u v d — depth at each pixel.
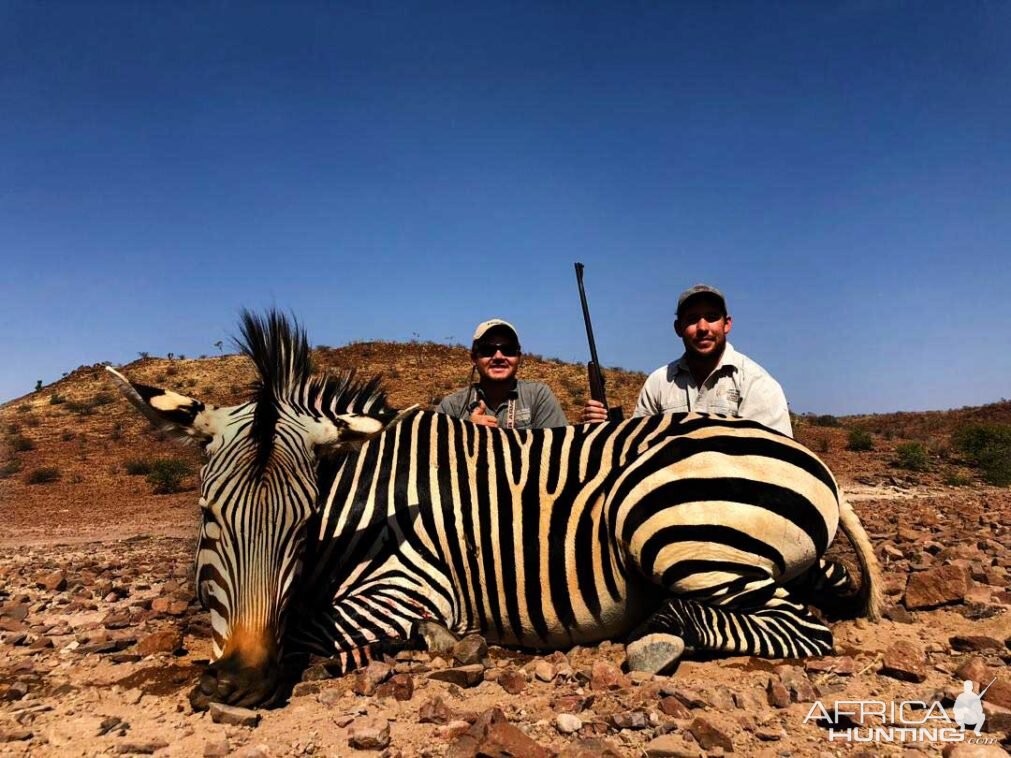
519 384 6.15
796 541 3.40
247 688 2.83
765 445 3.46
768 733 2.56
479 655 3.39
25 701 3.15
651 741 2.45
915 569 5.44
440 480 3.72
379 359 36.22
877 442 23.92
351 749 2.53
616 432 3.74
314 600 3.57
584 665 3.38
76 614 4.96
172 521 13.16
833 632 3.92
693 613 3.25
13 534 11.88
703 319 5.07
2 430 29.17
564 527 3.55
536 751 2.32
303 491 3.08
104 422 30.41
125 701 3.11
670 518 3.32
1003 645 3.61
